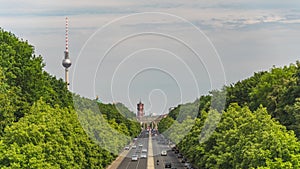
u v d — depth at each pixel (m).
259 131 112.06
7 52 141.00
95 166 148.88
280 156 98.38
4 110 121.75
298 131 120.75
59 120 125.31
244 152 108.19
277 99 147.62
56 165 106.69
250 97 174.75
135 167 194.75
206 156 145.00
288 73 165.88
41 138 106.88
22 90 142.62
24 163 99.00
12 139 103.88
